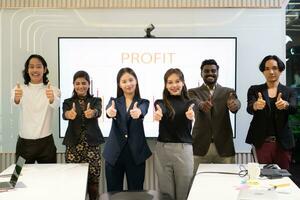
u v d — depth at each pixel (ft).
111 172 11.63
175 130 10.93
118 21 14.47
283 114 11.64
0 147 14.46
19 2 14.30
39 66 12.10
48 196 7.80
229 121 12.33
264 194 7.30
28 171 10.26
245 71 14.55
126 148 11.48
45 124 12.03
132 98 11.69
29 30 14.42
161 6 14.38
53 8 14.40
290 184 8.52
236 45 14.24
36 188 8.45
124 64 14.32
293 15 14.71
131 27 14.48
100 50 14.29
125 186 13.70
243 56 14.53
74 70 14.28
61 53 14.26
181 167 10.84
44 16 14.42
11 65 14.42
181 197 10.95
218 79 14.28
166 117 10.98
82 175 9.76
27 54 14.44
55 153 12.32
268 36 14.49
